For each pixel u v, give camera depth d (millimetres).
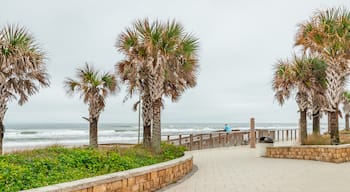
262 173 11047
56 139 49344
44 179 6637
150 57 12734
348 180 9383
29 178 6406
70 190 5602
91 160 8781
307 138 17594
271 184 8945
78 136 55938
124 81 15289
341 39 14547
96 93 16984
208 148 23781
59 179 6832
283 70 18656
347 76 17719
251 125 24250
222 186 8773
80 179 6453
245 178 10062
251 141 24109
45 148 10234
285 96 18812
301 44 16438
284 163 13734
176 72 13617
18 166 7082
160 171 8633
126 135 59500
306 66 17953
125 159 9477
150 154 11812
